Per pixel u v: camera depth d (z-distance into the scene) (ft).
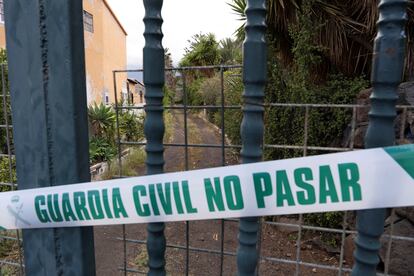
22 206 3.55
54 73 3.31
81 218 3.42
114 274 8.32
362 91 8.59
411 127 6.69
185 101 4.75
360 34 10.66
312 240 9.93
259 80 2.91
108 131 21.39
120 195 3.31
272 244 10.02
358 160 2.64
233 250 9.55
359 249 2.74
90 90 34.04
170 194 3.19
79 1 3.32
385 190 2.59
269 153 11.37
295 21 11.10
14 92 3.50
